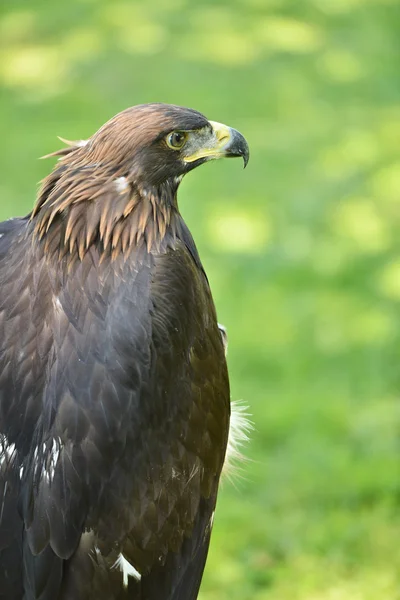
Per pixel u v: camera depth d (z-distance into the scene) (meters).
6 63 21.28
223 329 8.05
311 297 15.29
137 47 21.61
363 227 16.72
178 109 7.14
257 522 11.78
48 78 20.69
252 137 19.00
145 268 6.96
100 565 6.77
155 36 22.00
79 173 6.92
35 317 6.85
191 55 21.38
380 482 12.24
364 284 15.56
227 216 16.91
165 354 6.84
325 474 12.40
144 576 6.97
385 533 11.63
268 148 18.66
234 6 23.34
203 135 7.25
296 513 11.92
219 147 7.30
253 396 13.58
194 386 7.12
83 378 6.66
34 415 6.71
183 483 7.08
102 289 6.84
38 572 6.66
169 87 20.33
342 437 12.95
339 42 22.19
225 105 19.84
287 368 14.04
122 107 19.62
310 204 17.27
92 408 6.63
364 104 20.12
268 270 15.82
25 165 17.89
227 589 11.02
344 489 12.19
